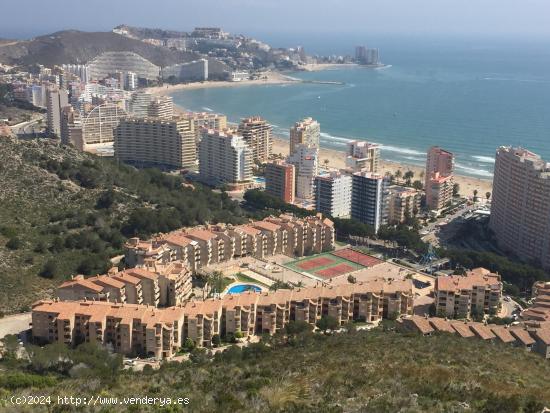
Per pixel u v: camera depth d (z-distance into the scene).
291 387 179.50
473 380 184.12
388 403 159.75
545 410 158.75
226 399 167.25
